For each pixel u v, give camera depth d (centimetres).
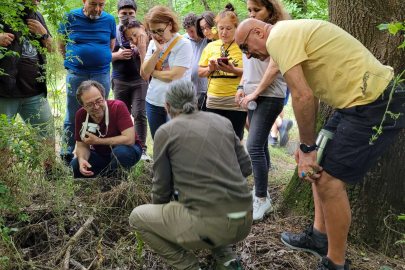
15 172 260
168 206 213
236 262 229
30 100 339
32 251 250
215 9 769
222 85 349
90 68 400
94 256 250
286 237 269
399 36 252
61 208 274
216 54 361
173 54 360
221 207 199
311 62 210
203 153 199
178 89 210
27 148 259
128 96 445
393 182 270
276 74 280
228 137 210
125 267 245
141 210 219
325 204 224
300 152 222
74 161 344
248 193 209
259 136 296
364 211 273
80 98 315
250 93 306
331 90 212
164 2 894
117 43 448
